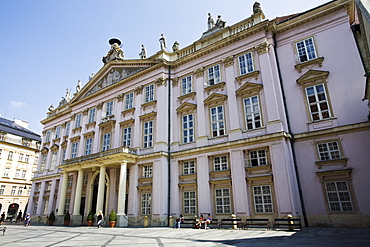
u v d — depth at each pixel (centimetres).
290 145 1830
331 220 1588
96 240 1328
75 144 3334
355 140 1623
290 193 1634
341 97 1739
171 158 2331
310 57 1948
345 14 1870
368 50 1373
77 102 3509
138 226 2172
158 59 2678
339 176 1622
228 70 2220
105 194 2730
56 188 3475
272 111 1878
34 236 1596
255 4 2241
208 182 2025
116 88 3045
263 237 1234
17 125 5875
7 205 4828
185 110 2395
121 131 2758
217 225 1861
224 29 2361
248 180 1850
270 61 2033
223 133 2109
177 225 1936
